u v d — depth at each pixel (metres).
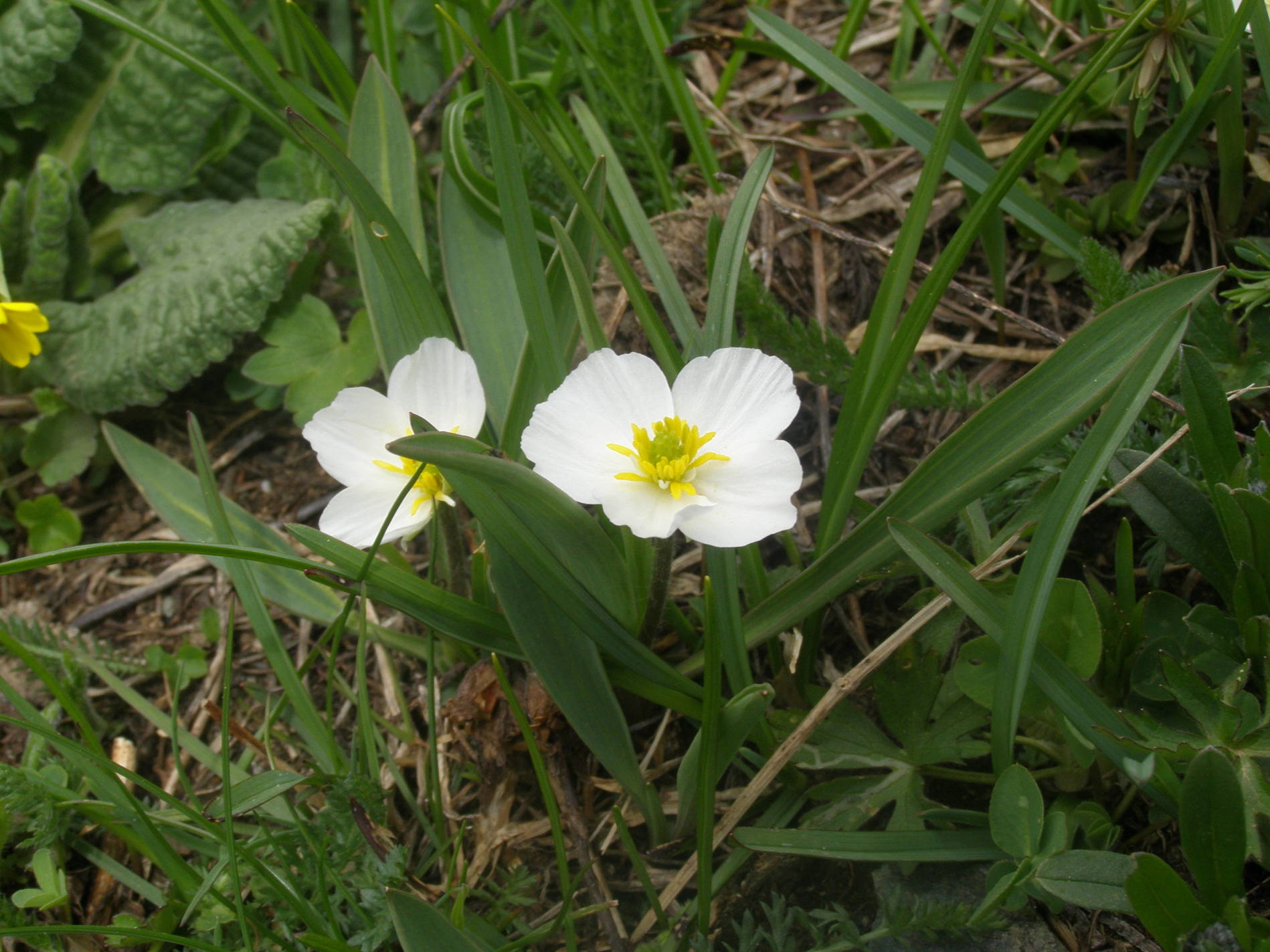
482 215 0.18
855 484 0.15
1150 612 0.14
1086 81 0.13
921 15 0.21
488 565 0.15
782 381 0.13
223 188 0.24
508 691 0.13
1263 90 0.17
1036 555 0.13
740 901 0.15
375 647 0.18
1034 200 0.18
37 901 0.15
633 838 0.16
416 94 0.25
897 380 0.14
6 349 0.19
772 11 0.25
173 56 0.20
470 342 0.17
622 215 0.19
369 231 0.15
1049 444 0.13
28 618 0.20
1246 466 0.14
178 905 0.15
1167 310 0.13
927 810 0.14
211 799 0.17
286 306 0.21
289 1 0.20
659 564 0.14
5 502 0.21
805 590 0.15
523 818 0.16
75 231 0.22
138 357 0.20
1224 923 0.12
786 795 0.15
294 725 0.18
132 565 0.20
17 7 0.21
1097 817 0.14
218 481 0.21
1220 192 0.18
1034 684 0.14
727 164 0.23
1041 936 0.13
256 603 0.16
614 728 0.14
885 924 0.14
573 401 0.13
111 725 0.18
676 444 0.13
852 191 0.22
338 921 0.14
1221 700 0.13
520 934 0.15
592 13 0.22
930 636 0.15
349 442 0.14
